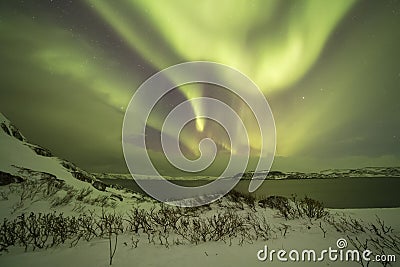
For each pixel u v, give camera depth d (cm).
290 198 975
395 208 851
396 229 541
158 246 427
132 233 515
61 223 542
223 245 435
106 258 368
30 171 1031
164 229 538
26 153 1244
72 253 389
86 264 345
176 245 434
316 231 547
